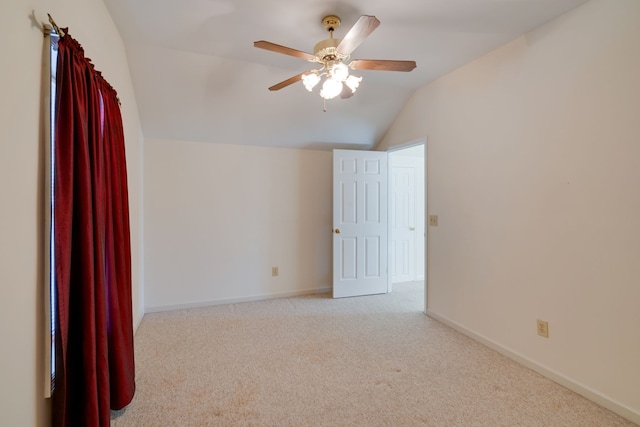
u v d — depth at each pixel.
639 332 1.70
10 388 0.99
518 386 2.05
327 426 1.68
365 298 4.02
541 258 2.20
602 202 1.85
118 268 1.80
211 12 2.09
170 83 2.90
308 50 2.58
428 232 3.34
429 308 3.36
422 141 3.42
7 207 0.97
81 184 1.33
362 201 4.12
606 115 1.82
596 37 1.86
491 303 2.60
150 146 3.43
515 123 2.38
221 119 3.41
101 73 1.82
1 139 0.94
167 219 3.51
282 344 2.66
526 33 2.29
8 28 0.96
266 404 1.87
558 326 2.10
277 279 4.04
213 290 3.72
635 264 1.71
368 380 2.12
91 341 1.35
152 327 3.02
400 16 2.09
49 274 1.24
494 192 2.57
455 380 2.12
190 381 2.10
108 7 2.03
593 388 1.90
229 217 3.78
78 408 1.35
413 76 3.11
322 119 3.70
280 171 4.03
